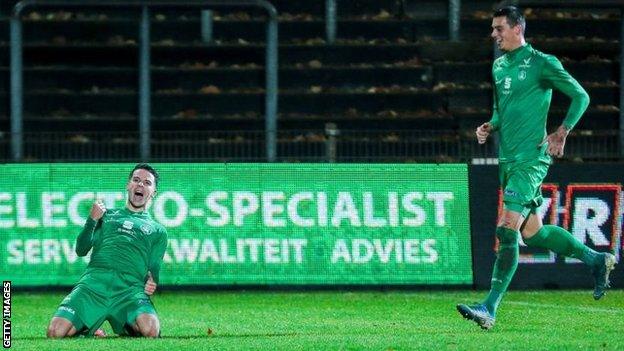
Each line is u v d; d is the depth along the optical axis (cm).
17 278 6631
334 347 3406
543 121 3906
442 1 9512
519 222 3906
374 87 9075
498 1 9475
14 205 6644
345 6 9475
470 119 8900
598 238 6794
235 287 6700
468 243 6788
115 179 6675
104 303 3812
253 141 7794
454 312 5378
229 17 9338
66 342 3544
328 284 6731
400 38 9325
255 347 3406
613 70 9144
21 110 8250
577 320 4712
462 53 9188
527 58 3897
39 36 9225
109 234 3862
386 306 5762
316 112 8981
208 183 6719
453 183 6794
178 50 9150
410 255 6762
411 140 7794
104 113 9019
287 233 6725
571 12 9406
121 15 9444
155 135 8681
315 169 6762
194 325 4762
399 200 6775
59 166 6669
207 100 9000
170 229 6669
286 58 9219
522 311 5275
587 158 7950
